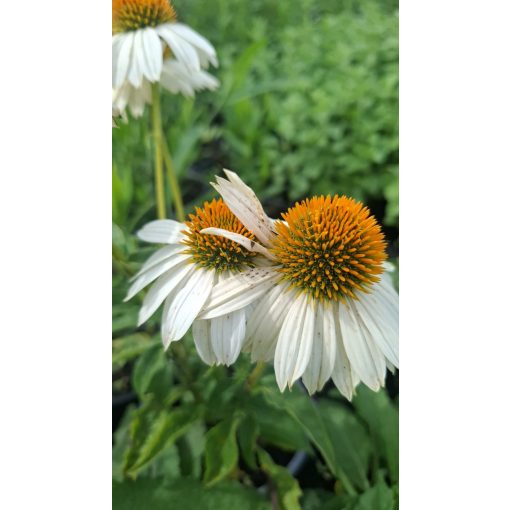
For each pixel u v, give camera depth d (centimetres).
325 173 41
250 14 55
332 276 21
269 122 46
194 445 27
